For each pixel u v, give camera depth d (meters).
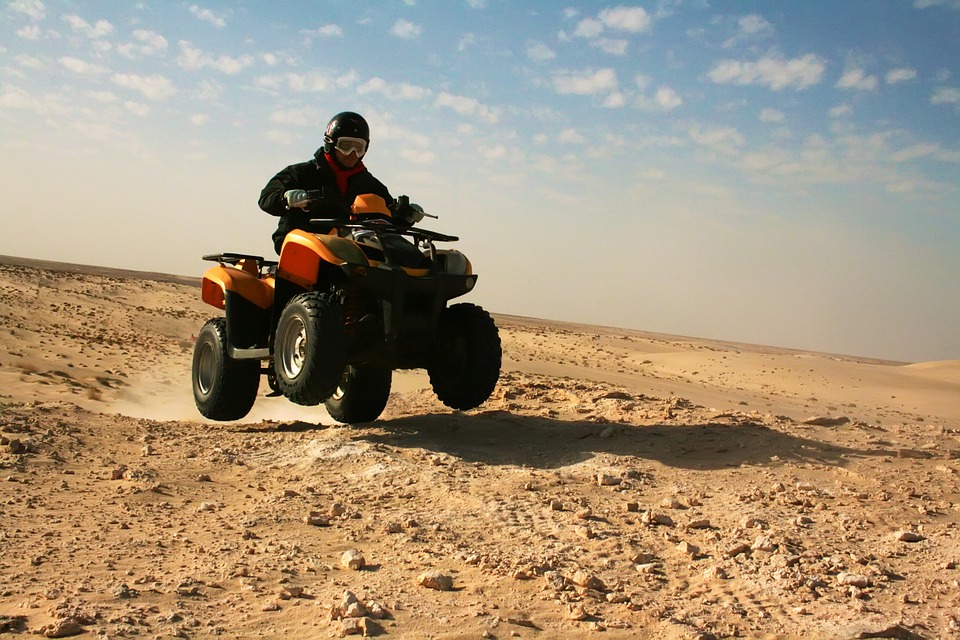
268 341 8.01
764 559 4.55
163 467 6.64
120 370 15.38
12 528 4.84
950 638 3.59
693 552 4.67
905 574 4.40
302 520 5.19
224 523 5.11
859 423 8.79
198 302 36.78
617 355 37.00
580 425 8.52
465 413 9.52
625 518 5.35
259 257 8.73
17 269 36.94
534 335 43.72
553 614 3.76
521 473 6.50
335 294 7.13
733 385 29.31
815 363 38.94
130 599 3.75
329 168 8.30
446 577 4.07
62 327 21.66
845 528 5.20
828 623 3.72
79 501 5.57
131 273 91.12
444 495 5.85
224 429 8.77
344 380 9.21
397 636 3.44
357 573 4.24
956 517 5.49
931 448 7.56
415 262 7.36
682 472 6.58
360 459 6.88
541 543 4.79
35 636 3.31
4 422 7.73
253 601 3.80
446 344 8.12
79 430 7.94
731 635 3.58
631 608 3.83
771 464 6.77
